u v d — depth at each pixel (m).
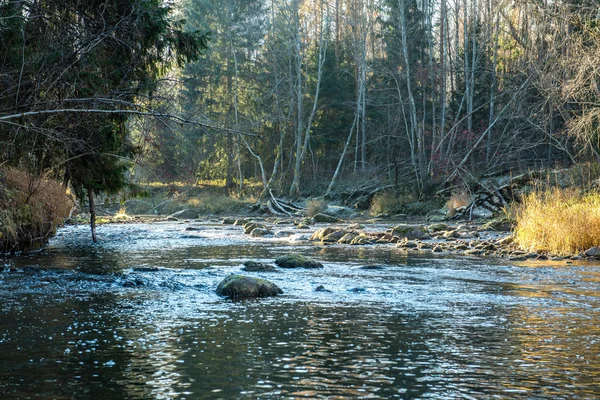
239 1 50.53
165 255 13.88
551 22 24.95
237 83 45.34
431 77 36.09
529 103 31.06
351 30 45.69
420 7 45.53
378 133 45.47
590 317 7.01
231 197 42.12
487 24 34.88
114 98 11.47
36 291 8.55
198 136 44.66
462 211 27.86
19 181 13.40
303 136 48.31
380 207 32.47
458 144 35.06
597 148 25.62
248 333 6.09
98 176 15.08
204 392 4.32
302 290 8.88
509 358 5.26
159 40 14.11
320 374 4.76
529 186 26.38
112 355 5.25
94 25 12.23
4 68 10.55
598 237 14.23
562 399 4.24
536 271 11.23
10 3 10.70
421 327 6.44
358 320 6.76
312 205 33.34
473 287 9.25
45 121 10.80
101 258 13.05
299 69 42.25
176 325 6.44
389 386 4.49
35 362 5.04
